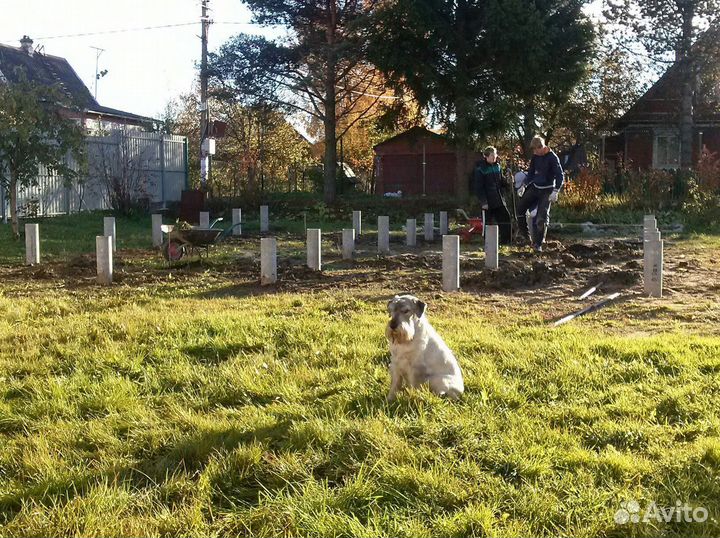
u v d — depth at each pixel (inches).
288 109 1310.3
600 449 185.9
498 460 176.1
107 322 338.3
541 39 1111.0
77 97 719.1
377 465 173.0
